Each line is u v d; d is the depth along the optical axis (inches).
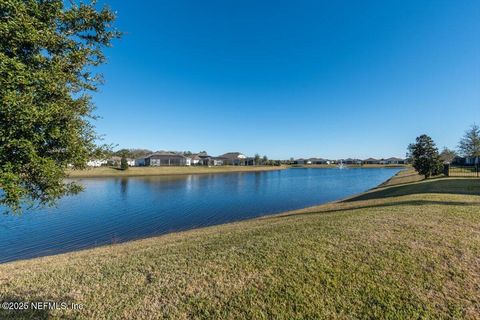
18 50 146.6
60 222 661.3
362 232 283.3
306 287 190.4
